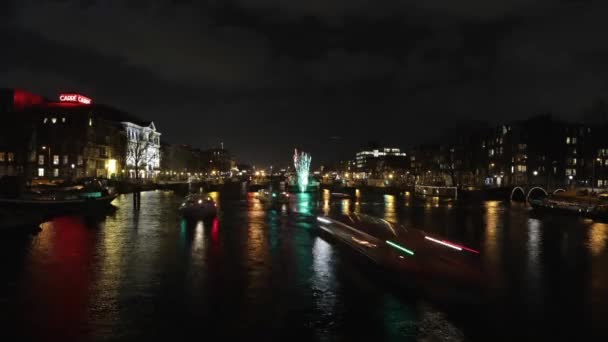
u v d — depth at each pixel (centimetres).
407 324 925
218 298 1104
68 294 1132
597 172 10025
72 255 1672
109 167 10269
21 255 1662
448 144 9562
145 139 12712
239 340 833
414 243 1591
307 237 2205
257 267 1472
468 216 3884
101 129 9869
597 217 3509
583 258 1755
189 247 1880
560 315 995
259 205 4794
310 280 1291
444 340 843
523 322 947
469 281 1265
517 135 10631
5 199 3269
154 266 1481
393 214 3975
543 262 1648
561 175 10325
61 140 8681
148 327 898
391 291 1170
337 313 991
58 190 3959
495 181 11106
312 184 9044
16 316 960
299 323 927
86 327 895
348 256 1666
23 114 8706
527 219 3669
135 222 2892
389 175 17225
